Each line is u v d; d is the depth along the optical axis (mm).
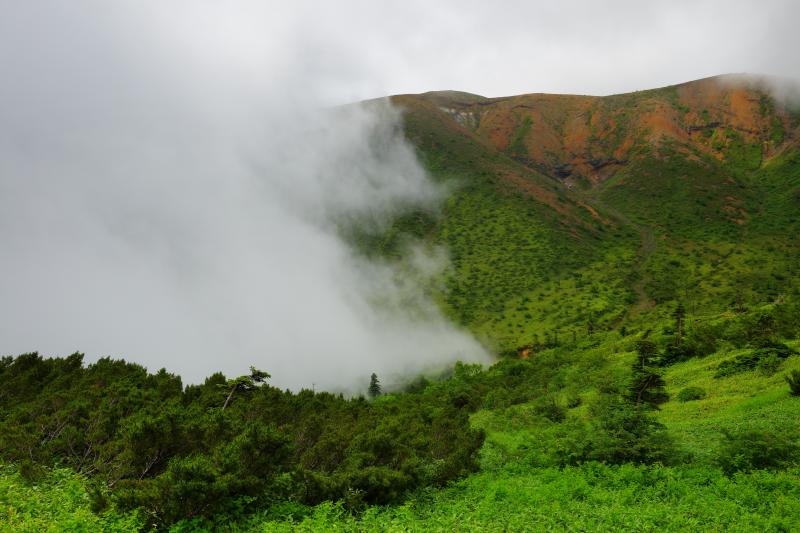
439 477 17781
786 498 13406
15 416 19781
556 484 16281
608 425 20109
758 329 47156
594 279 189750
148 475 14398
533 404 46094
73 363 28141
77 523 10359
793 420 23109
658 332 79938
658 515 12617
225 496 12062
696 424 26641
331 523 12203
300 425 18766
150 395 21422
